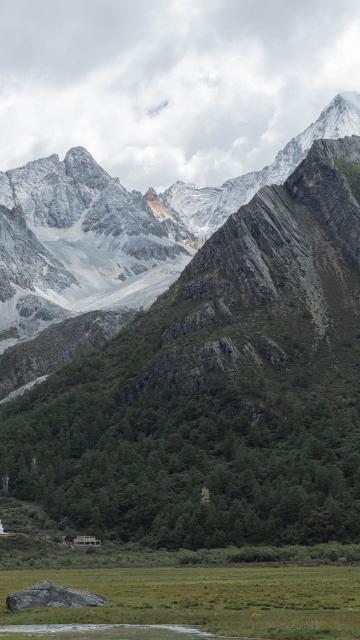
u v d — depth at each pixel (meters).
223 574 154.25
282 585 126.69
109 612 100.56
